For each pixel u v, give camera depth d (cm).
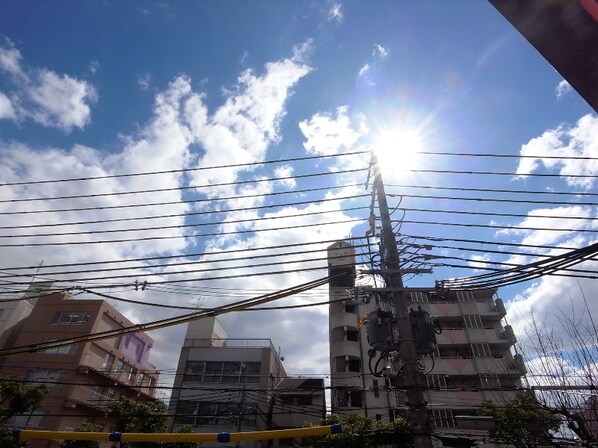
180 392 3344
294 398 3275
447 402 2902
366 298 1144
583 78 334
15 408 2264
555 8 352
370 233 1231
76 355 3322
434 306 3506
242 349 3572
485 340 3272
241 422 3133
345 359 3303
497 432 1672
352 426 2167
